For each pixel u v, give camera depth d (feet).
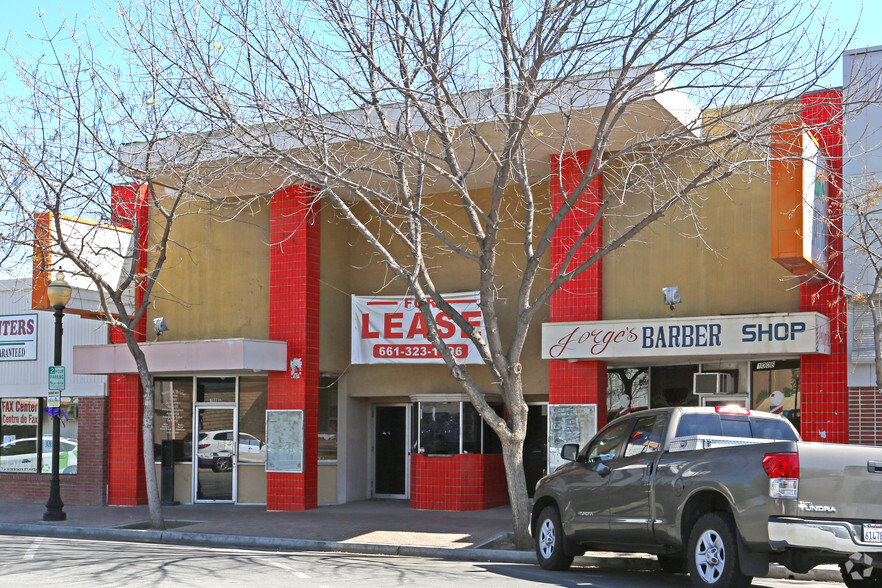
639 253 60.34
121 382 75.00
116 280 72.38
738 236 57.67
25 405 79.61
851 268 52.95
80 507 73.51
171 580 34.86
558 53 47.09
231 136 54.85
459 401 67.41
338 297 74.08
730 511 31.83
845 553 28.96
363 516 63.93
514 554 46.83
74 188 59.62
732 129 46.88
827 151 53.57
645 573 40.86
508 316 68.13
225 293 74.28
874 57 53.31
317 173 54.49
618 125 57.21
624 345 57.11
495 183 48.91
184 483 74.79
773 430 36.73
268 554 46.42
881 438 51.72
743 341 53.52
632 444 37.45
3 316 80.38
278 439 69.82
